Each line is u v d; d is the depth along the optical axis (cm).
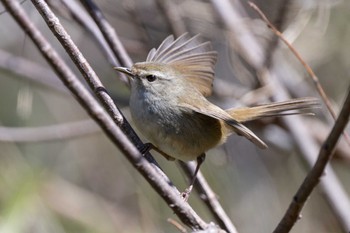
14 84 1275
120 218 1202
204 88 859
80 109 1282
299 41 1116
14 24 1245
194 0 1065
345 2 1130
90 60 1271
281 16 998
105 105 656
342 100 1195
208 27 1075
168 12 1038
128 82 905
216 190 1166
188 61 859
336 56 1174
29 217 934
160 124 796
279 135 1141
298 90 1130
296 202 562
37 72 1118
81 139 1284
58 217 1116
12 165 1055
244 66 1093
